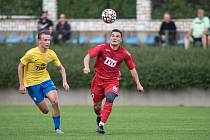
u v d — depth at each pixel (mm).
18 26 76188
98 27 75812
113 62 36156
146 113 53500
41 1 78438
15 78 65500
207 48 66000
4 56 67000
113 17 39375
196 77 63500
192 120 46500
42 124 43062
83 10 77125
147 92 64438
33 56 36344
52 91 36469
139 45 70188
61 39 71125
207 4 75375
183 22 74438
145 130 39125
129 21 76000
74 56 66062
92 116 50281
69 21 76438
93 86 36938
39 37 36438
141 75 63781
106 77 36344
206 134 36625
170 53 65375
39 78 36781
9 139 33719
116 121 45625
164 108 60031
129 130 39125
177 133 37188
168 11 76188
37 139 33594
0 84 65688
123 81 63906
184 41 69938
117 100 64625
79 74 64500
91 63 64375
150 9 75938
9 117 48781
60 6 77812
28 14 78125
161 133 37188
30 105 64250
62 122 44875
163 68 63750
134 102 64562
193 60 64438
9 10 77625
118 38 36000
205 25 68500
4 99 66062
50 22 70938
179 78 63531
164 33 70250
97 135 35656
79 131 38344
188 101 64062
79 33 71562
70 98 65188
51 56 36750
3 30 75625
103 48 36156
